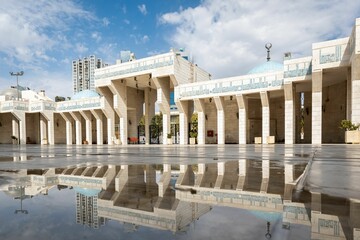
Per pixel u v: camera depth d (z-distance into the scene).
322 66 21.67
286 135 24.98
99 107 39.00
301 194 3.10
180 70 32.72
